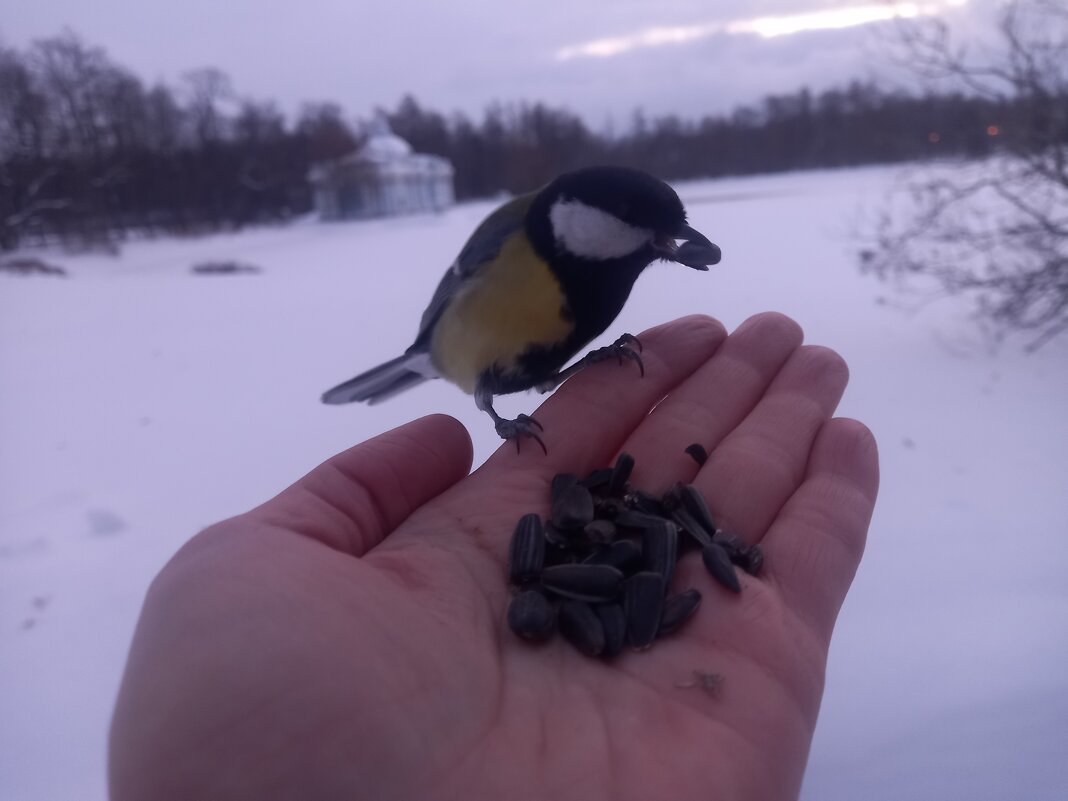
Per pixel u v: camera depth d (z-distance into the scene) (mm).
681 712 106
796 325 188
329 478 133
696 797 95
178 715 91
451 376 182
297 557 110
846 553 136
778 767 104
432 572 121
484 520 138
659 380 177
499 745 98
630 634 116
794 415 162
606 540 133
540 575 123
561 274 162
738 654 115
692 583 126
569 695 107
